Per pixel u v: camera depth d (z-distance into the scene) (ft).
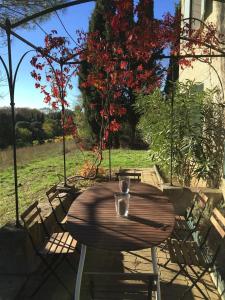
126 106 50.47
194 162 20.94
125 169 28.37
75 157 40.55
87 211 11.47
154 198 12.98
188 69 31.24
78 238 9.50
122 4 19.76
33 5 19.52
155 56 20.20
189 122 21.71
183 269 11.61
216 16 22.36
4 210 20.62
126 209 10.98
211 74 23.12
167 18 20.79
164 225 10.28
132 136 53.06
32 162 39.91
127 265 13.96
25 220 11.67
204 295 11.24
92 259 14.48
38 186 26.03
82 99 52.49
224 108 19.84
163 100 24.84
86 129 51.78
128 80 23.36
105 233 9.79
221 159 19.69
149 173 26.68
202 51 24.07
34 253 13.44
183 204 18.58
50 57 20.27
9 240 12.82
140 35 20.31
